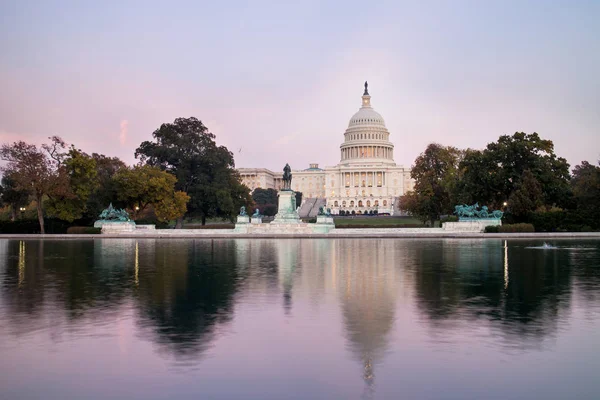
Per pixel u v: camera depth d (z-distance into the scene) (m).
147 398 10.48
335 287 23.50
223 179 111.56
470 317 17.17
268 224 82.69
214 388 11.02
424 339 14.50
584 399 10.41
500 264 33.53
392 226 93.88
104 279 26.53
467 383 11.24
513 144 86.88
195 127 112.50
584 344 13.96
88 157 86.88
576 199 86.75
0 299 20.59
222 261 36.28
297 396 10.59
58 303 19.75
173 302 19.91
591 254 41.69
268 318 17.09
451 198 94.31
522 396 10.56
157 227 98.19
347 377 11.62
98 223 82.81
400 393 10.73
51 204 85.94
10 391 10.84
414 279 26.16
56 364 12.51
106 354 13.25
